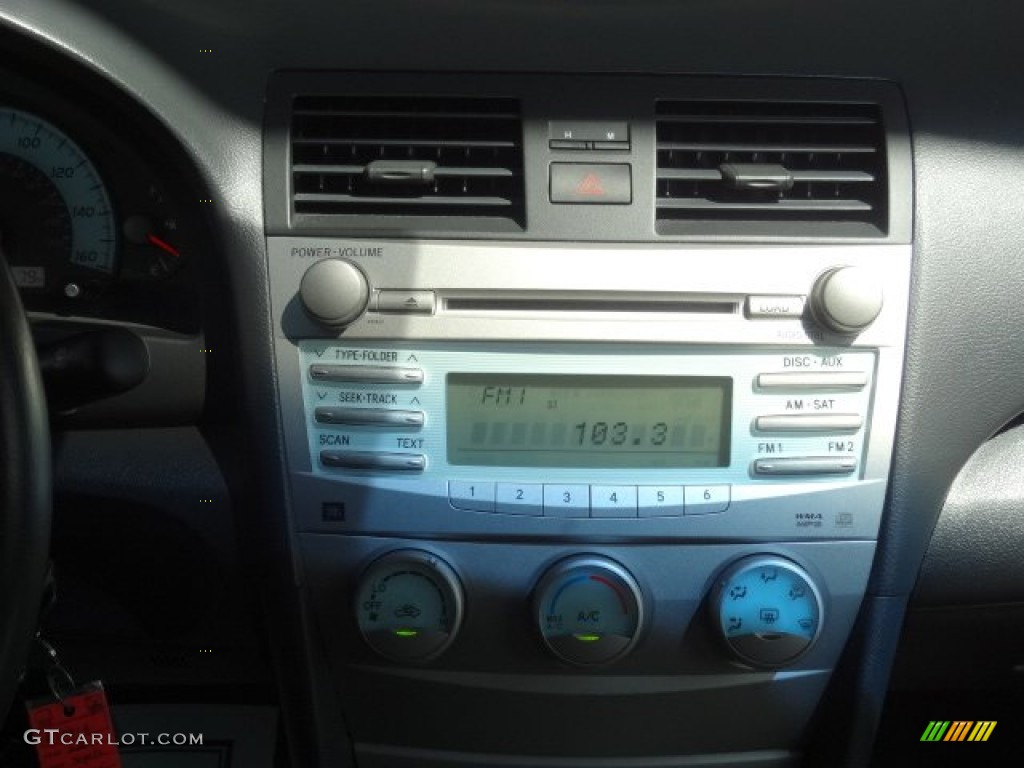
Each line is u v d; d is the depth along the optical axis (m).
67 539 0.44
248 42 0.40
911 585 0.41
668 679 0.41
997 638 0.44
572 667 0.40
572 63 0.39
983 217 0.40
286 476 0.39
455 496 0.39
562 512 0.39
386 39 0.40
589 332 0.38
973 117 0.40
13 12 0.38
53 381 0.39
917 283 0.39
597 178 0.38
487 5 0.41
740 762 0.43
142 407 0.41
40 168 0.42
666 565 0.39
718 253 0.38
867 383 0.39
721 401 0.39
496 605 0.40
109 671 0.47
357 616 0.40
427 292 0.38
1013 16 0.41
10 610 0.33
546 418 0.39
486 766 0.43
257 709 0.49
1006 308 0.40
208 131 0.39
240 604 0.44
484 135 0.39
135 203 0.42
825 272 0.38
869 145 0.40
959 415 0.40
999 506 0.41
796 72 0.40
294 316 0.39
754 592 0.39
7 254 0.42
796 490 0.39
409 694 0.42
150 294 0.42
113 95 0.39
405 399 0.39
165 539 0.43
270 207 0.39
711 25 0.41
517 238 0.38
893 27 0.41
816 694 0.42
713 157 0.40
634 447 0.39
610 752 0.43
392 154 0.39
